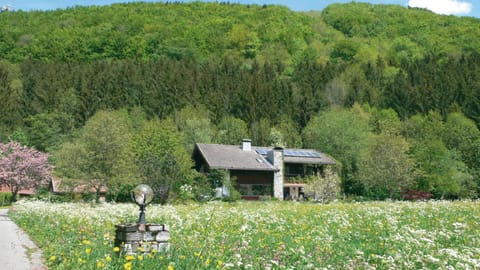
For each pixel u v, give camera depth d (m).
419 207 24.03
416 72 101.81
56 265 10.22
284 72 117.56
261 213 20.36
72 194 45.69
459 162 57.03
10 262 11.50
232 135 77.12
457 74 94.56
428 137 66.12
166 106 86.50
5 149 57.59
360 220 17.81
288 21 156.50
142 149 57.41
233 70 103.31
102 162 43.81
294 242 12.09
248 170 53.66
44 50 115.88
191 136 74.00
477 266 8.67
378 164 52.50
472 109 81.00
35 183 57.22
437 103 87.94
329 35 154.75
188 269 8.60
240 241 11.93
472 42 137.62
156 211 20.67
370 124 83.12
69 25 140.12
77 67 96.31
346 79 103.69
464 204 26.38
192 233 13.42
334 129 72.06
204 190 42.53
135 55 121.81
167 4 169.25
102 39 122.06
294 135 79.38
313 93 95.81
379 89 100.81
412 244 11.00
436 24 160.25
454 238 12.86
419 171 53.88
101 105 84.25
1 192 60.16
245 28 143.75
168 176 39.19
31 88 86.31
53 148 70.56
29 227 19.45
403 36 150.50
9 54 115.00
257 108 87.19
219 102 86.75
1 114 78.38
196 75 96.62
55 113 79.12
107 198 46.38
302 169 58.31
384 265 9.50
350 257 10.55
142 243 10.02
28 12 147.62
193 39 133.62
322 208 25.52
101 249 10.27
